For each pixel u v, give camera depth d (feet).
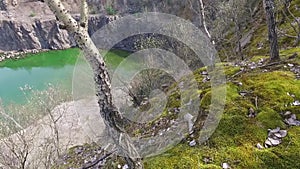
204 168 9.91
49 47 115.03
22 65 95.35
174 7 61.36
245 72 16.53
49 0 7.29
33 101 34.17
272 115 11.66
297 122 11.28
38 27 115.14
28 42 115.55
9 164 17.07
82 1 7.65
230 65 19.10
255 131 11.09
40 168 18.90
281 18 33.71
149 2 71.15
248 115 11.98
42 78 74.23
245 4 46.47
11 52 113.80
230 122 11.68
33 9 124.77
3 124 23.89
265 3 16.79
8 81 75.25
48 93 35.91
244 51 35.68
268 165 9.80
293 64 16.34
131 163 9.73
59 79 68.18
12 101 47.96
